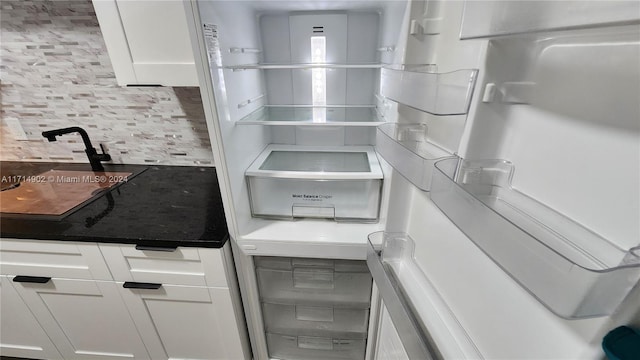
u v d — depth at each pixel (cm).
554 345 37
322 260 107
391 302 69
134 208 112
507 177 46
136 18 87
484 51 45
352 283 113
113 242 94
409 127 71
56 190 128
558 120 37
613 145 31
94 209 111
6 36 124
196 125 142
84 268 101
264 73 120
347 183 99
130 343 119
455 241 59
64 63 129
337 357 133
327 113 114
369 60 115
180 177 140
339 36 110
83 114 141
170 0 85
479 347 52
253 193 103
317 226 104
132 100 137
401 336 63
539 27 30
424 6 62
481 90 46
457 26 55
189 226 100
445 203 46
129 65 94
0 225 99
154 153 149
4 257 101
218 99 78
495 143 47
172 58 92
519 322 43
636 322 29
